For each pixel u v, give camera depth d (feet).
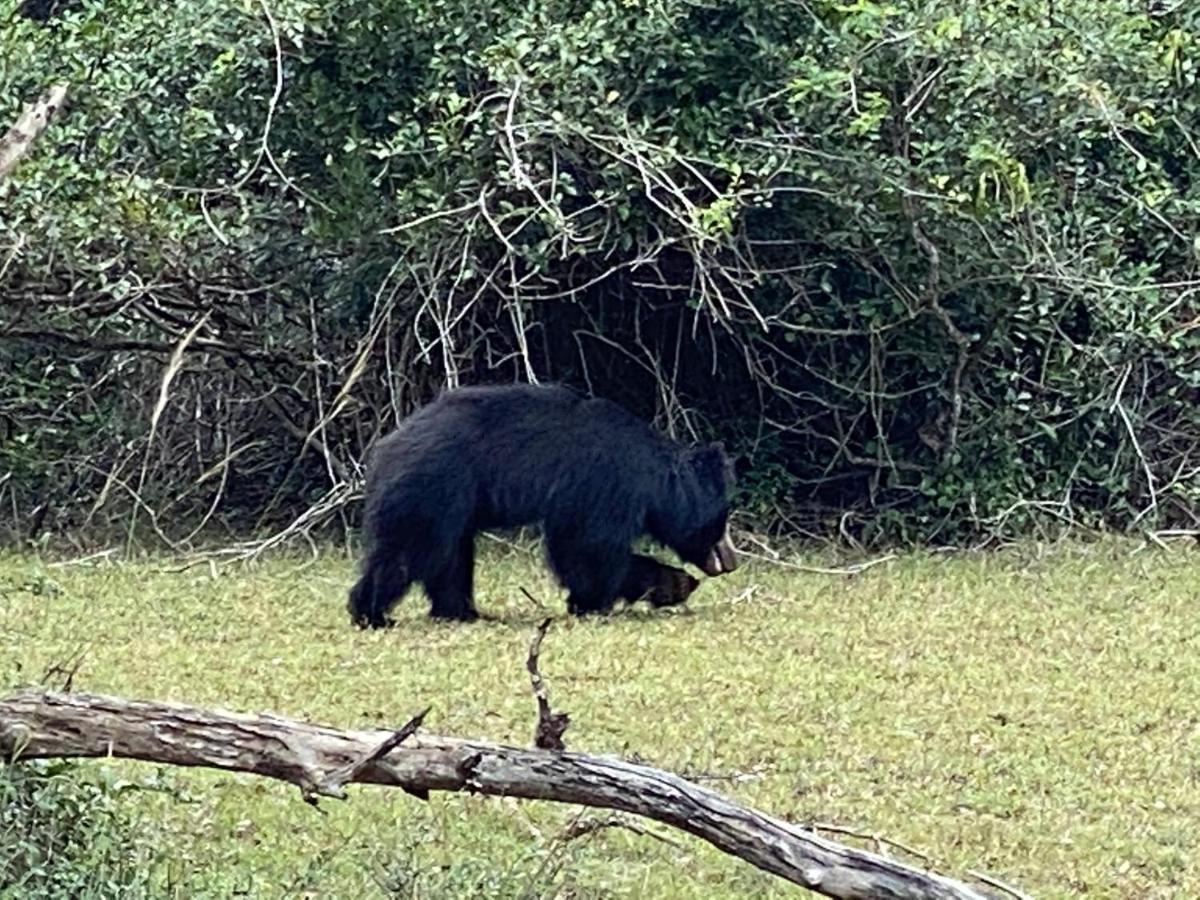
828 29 44.32
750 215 46.34
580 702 31.27
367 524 37.93
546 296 45.42
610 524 38.73
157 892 20.70
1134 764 28.60
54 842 20.30
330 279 47.39
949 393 47.65
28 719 19.03
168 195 46.50
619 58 43.86
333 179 46.29
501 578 43.52
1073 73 44.24
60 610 38.68
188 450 49.47
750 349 47.88
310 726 18.84
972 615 39.04
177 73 46.68
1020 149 45.42
